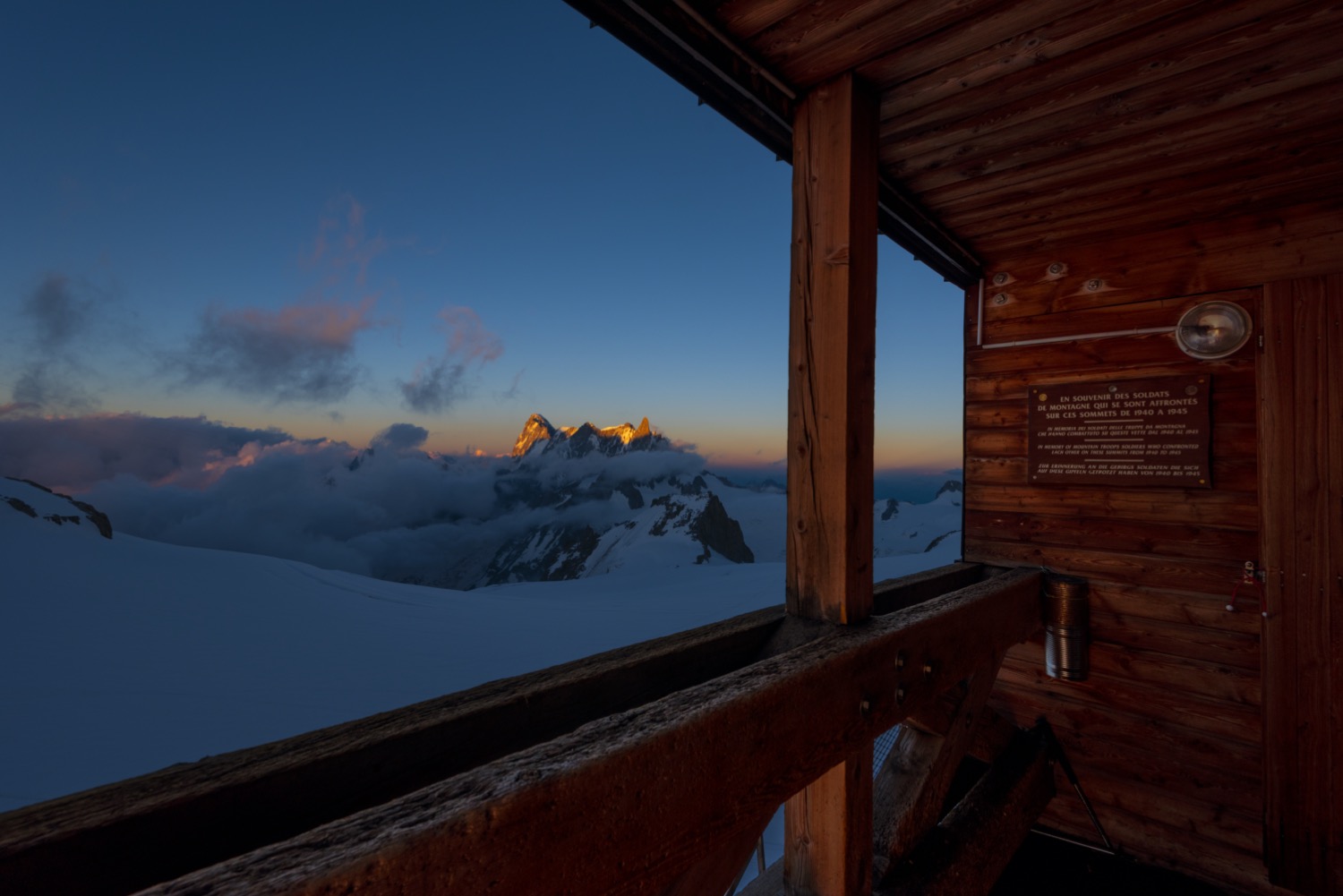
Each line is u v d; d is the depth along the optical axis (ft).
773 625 6.20
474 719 3.90
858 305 6.07
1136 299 10.36
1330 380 8.64
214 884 2.15
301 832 3.15
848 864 5.83
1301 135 7.32
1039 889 9.43
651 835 3.49
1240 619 9.38
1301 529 8.77
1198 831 9.64
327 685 67.26
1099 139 7.48
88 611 93.25
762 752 4.28
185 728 54.70
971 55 5.90
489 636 87.35
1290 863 8.68
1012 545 11.52
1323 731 8.54
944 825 8.13
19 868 2.35
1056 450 10.99
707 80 6.00
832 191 6.15
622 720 3.69
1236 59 5.96
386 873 2.35
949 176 8.48
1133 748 10.24
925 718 7.21
